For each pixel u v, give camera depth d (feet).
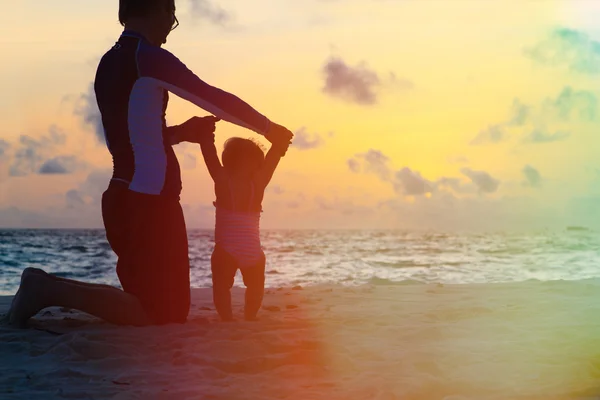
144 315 13.32
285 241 167.63
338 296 20.61
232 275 14.66
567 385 8.82
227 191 14.48
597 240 148.56
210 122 14.73
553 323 14.17
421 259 78.69
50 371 9.43
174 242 13.61
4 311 16.75
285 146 14.62
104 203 13.55
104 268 69.72
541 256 80.69
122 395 8.05
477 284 25.22
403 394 8.39
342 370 9.74
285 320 14.66
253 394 8.23
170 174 13.57
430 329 12.85
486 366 9.98
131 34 13.64
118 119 13.37
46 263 75.25
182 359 10.12
